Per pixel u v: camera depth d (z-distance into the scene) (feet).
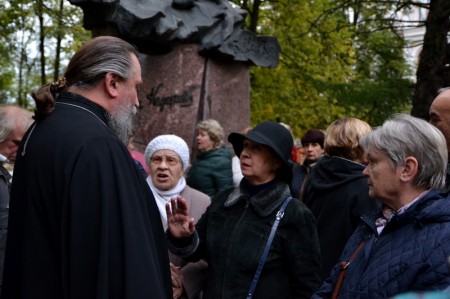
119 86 6.88
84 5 20.40
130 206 6.17
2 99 55.06
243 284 8.87
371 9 37.60
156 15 20.10
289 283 9.00
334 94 38.70
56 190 6.17
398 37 38.19
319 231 11.61
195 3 22.08
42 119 6.66
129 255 5.99
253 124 48.11
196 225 9.93
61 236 6.10
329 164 11.80
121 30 19.83
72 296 5.96
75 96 6.73
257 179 9.31
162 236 6.73
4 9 31.37
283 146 9.21
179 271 10.02
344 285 7.30
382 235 7.14
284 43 45.83
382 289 6.68
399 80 36.78
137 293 5.92
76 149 6.22
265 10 44.86
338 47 46.55
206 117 21.94
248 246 8.96
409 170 7.15
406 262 6.61
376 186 7.32
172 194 11.50
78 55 6.85
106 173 6.17
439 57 27.81
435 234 6.56
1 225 9.15
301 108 49.24
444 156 7.22
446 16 27.58
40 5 31.91
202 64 21.93
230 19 22.67
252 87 47.44
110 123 6.87
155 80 21.56
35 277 6.17
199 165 17.04
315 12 44.83
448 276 6.28
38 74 51.57
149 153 11.69
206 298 9.14
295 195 15.78
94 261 6.00
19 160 6.64
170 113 21.59
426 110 27.99
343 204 11.41
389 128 7.33
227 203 9.51
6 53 40.11
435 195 6.95
